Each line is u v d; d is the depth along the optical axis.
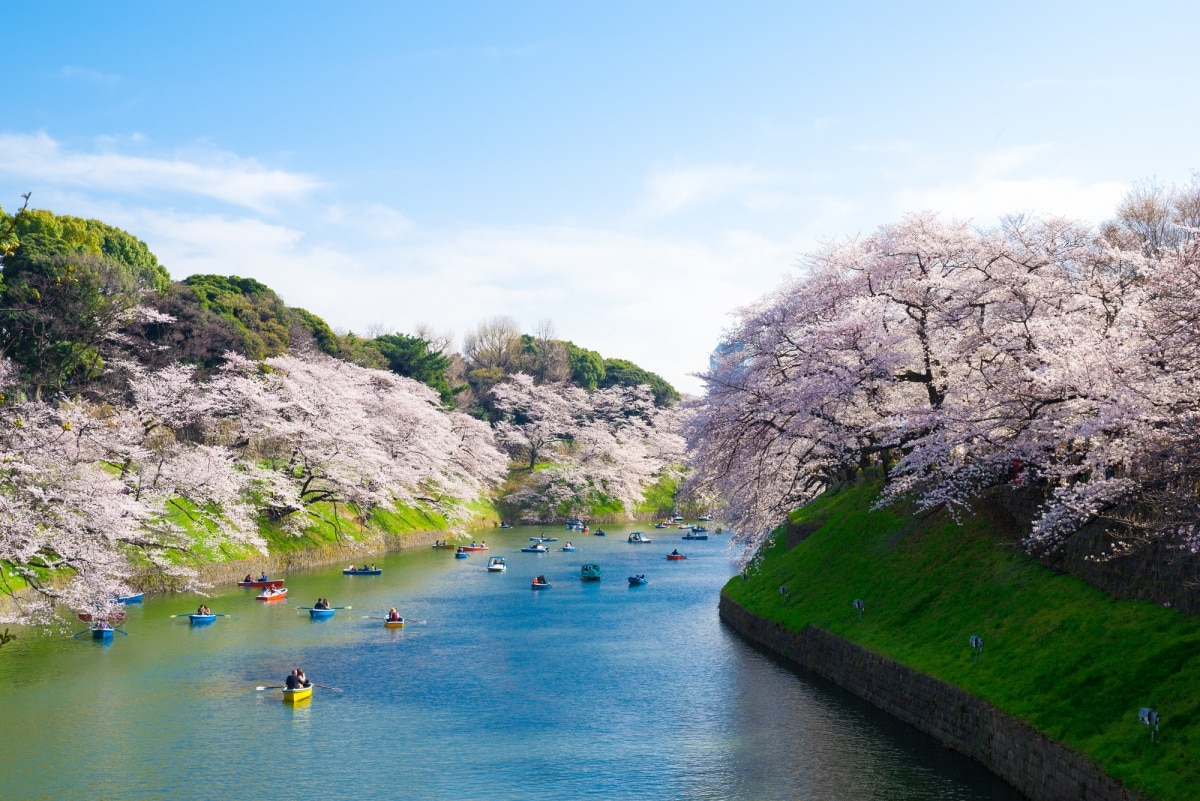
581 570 80.25
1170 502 23.39
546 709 37.84
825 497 67.06
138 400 66.75
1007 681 28.61
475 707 38.31
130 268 101.12
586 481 143.00
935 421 33.56
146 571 63.38
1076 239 39.03
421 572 82.75
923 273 40.22
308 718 36.81
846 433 39.91
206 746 33.34
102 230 108.62
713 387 45.44
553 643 51.41
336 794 28.84
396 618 56.25
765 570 59.00
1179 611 25.58
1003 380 32.28
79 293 75.31
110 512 43.75
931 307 38.56
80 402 57.44
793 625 45.53
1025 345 34.06
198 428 76.75
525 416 157.50
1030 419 29.59
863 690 37.16
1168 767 20.81
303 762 31.67
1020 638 30.34
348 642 51.50
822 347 39.25
